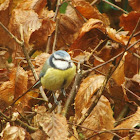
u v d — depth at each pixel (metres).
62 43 9.52
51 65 6.97
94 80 6.82
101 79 6.83
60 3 9.32
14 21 8.34
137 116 6.87
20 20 8.32
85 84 6.82
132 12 8.89
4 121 6.81
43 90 7.91
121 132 7.18
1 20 9.15
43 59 8.07
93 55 8.50
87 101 6.72
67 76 6.95
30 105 8.18
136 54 8.41
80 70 6.39
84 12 9.05
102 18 9.11
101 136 7.03
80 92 6.77
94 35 8.60
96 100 6.51
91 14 9.05
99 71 8.14
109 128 7.05
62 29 9.43
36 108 6.76
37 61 8.05
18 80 7.33
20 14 8.41
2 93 7.32
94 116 7.10
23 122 6.98
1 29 9.03
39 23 8.30
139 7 9.54
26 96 7.46
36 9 8.95
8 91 7.36
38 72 7.98
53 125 6.26
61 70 6.85
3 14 9.06
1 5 8.73
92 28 8.37
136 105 8.24
